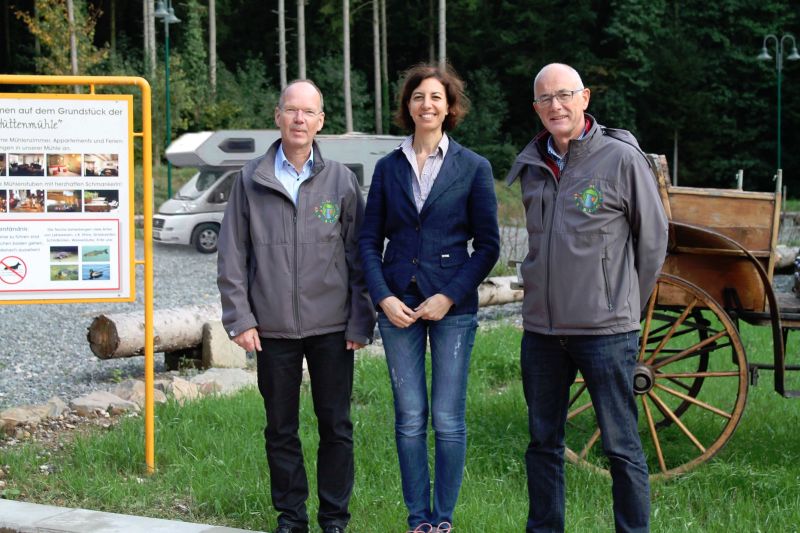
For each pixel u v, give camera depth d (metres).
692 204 5.69
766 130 48.53
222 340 9.05
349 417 4.54
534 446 4.24
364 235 4.42
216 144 20.56
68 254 5.52
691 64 46.03
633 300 4.03
